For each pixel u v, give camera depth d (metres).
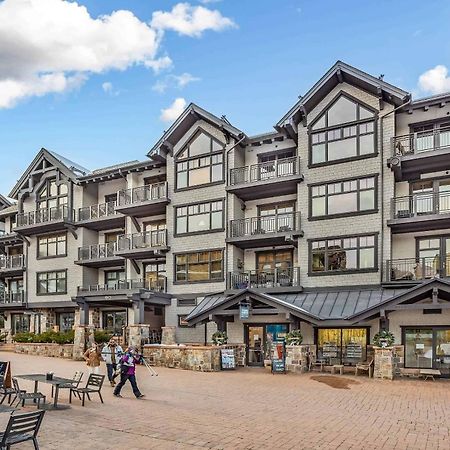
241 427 10.00
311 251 24.41
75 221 33.91
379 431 9.80
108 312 32.94
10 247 39.72
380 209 22.89
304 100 24.64
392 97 22.92
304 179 24.98
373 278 22.67
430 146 22.34
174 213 28.84
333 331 22.42
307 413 11.61
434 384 16.69
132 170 31.44
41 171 35.97
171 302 28.08
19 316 37.78
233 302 21.77
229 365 20.86
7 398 12.89
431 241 22.62
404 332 20.95
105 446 8.50
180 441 8.86
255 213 27.48
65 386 12.03
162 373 19.28
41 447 8.38
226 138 27.55
